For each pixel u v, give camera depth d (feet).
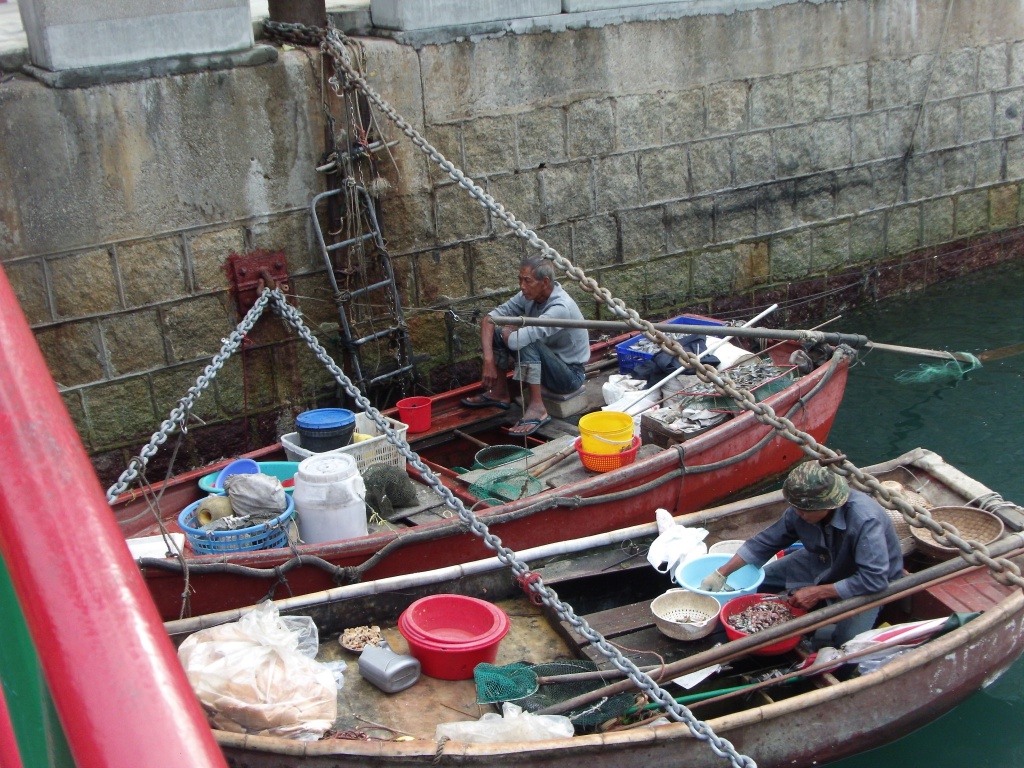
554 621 17.63
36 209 22.15
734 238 33.45
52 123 21.91
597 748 13.62
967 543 13.91
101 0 21.83
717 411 23.36
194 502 21.12
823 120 34.06
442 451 24.76
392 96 26.25
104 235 23.02
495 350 25.91
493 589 18.24
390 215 26.96
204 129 23.73
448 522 19.25
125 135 22.79
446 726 14.35
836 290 36.06
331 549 18.31
